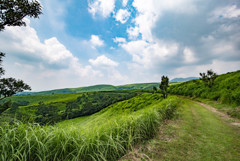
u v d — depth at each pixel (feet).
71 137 6.83
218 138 9.85
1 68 14.49
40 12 12.53
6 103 13.94
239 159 6.68
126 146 8.32
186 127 13.17
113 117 11.65
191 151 7.79
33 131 6.20
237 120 16.25
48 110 175.32
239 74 40.75
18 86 15.58
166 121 16.03
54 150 6.27
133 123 10.30
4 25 11.44
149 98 87.25
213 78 49.83
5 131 5.84
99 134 8.10
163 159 6.87
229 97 29.48
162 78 57.26
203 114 20.94
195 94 58.29
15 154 5.04
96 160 6.23
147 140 9.82
